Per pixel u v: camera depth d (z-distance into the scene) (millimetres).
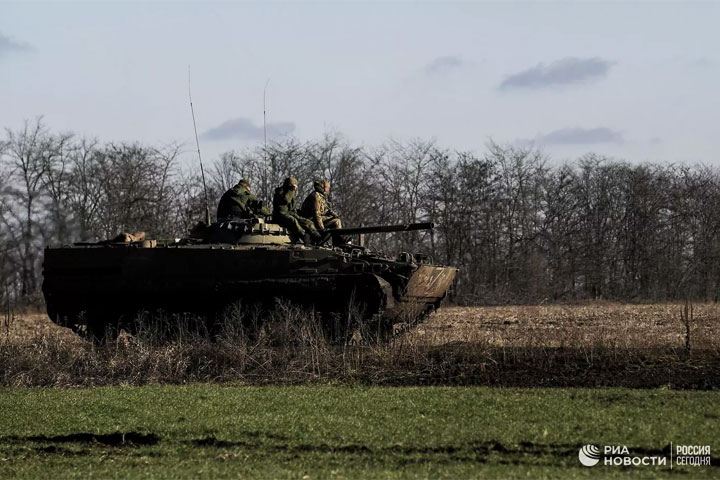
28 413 46031
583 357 59094
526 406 44812
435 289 74688
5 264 113938
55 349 62750
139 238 72500
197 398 49125
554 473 33562
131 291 69312
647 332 71688
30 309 119750
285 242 73750
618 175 175500
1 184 114250
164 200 149750
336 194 151875
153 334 67250
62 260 70250
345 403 46656
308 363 59344
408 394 49031
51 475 35156
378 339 63781
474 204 161500
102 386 56188
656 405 44781
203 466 35719
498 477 32906
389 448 37656
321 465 35438
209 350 61594
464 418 42531
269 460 36438
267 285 67688
